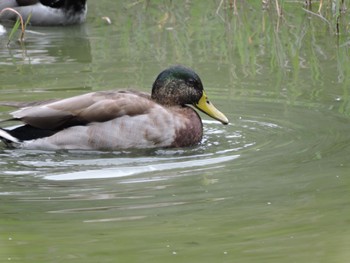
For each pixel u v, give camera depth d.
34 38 20.30
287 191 10.88
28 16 21.69
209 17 21.41
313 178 11.34
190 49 18.64
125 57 18.16
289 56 17.92
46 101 13.28
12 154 12.66
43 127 12.92
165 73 13.59
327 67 17.05
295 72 16.78
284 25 20.23
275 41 19.02
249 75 16.62
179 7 22.55
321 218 9.88
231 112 14.52
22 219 10.05
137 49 18.81
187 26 20.64
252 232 9.49
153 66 17.33
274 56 17.92
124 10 22.75
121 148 12.82
